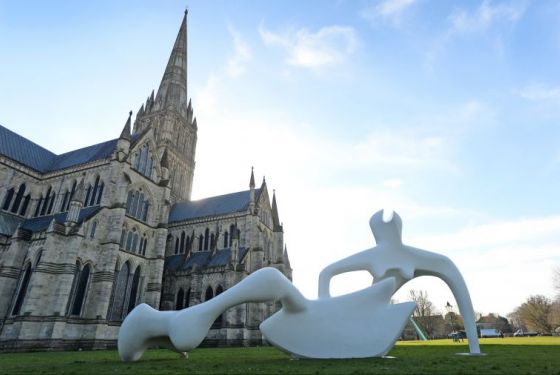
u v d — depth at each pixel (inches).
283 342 618.5
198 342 579.8
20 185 1953.7
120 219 1743.4
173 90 3607.3
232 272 2135.8
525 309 5226.4
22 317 1333.7
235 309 2020.2
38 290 1393.9
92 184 1875.0
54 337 1358.3
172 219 2861.7
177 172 3348.9
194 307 602.2
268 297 605.9
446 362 539.5
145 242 2011.6
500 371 422.9
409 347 1278.3
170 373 434.9
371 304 657.0
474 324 709.3
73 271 1488.7
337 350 617.3
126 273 1844.2
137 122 3543.3
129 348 626.8
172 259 2571.4
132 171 1961.1
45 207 1963.6
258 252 2394.2
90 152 2201.0
